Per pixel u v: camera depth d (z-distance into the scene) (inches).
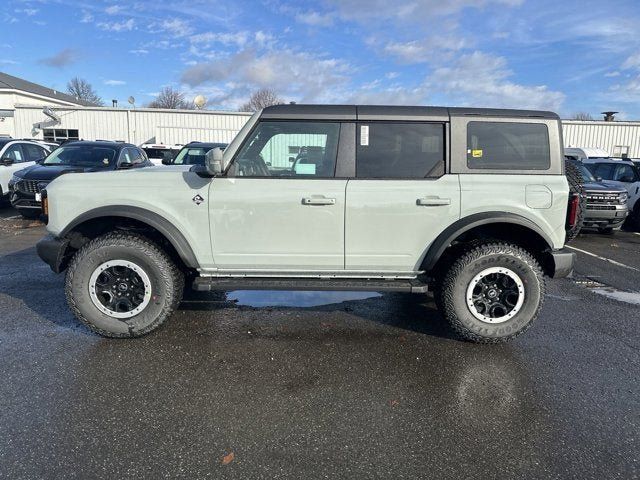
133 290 152.4
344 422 110.1
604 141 1103.0
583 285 235.9
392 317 182.1
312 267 154.6
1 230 351.6
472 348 153.9
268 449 99.5
